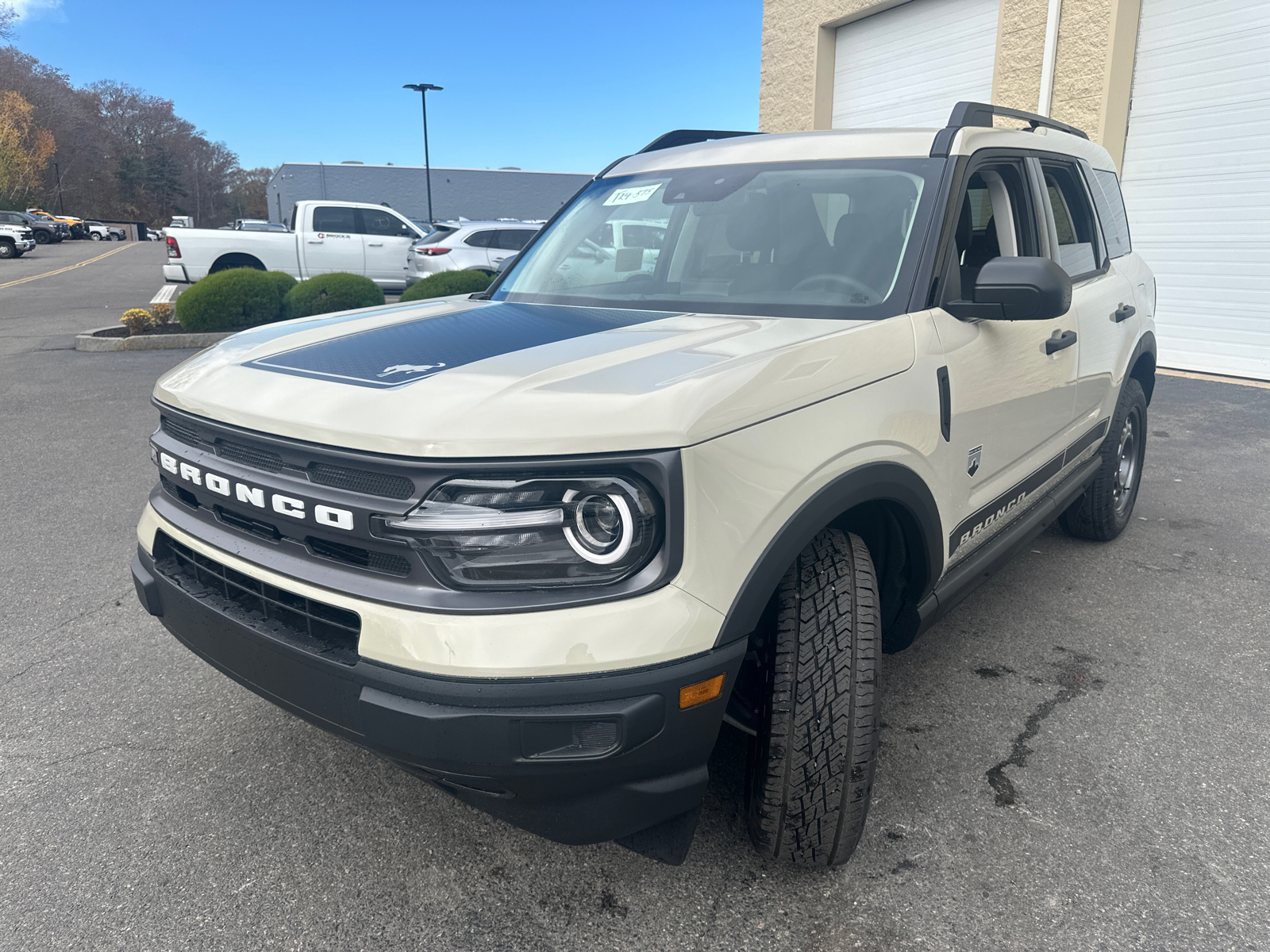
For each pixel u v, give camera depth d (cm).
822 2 1212
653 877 213
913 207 257
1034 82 957
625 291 280
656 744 167
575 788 169
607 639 161
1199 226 883
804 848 204
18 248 3672
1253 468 580
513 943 193
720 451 169
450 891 209
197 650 216
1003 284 226
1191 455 613
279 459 186
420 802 243
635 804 173
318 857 220
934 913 201
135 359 1023
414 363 199
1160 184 906
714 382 175
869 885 210
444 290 1132
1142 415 445
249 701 296
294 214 1559
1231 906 202
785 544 181
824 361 199
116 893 207
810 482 187
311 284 1125
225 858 220
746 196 287
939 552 243
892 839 226
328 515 174
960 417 243
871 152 281
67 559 420
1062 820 233
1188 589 389
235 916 200
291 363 210
